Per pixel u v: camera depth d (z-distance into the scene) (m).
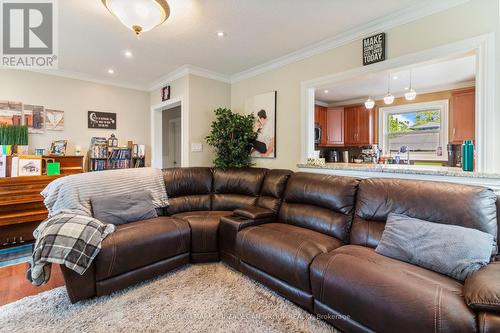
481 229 1.56
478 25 1.87
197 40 2.80
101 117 4.35
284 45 2.93
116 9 1.89
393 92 4.95
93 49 3.04
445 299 1.19
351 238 2.09
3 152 3.20
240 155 3.70
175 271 2.40
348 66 2.66
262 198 2.98
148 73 4.00
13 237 3.04
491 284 1.13
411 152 5.07
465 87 4.32
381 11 2.21
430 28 2.09
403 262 1.60
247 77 3.90
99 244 1.89
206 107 3.93
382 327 1.31
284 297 1.94
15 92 3.60
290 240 1.98
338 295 1.52
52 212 2.31
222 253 2.58
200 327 1.63
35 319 1.69
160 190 3.01
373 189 2.12
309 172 2.87
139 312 1.78
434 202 1.76
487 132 1.85
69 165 3.64
